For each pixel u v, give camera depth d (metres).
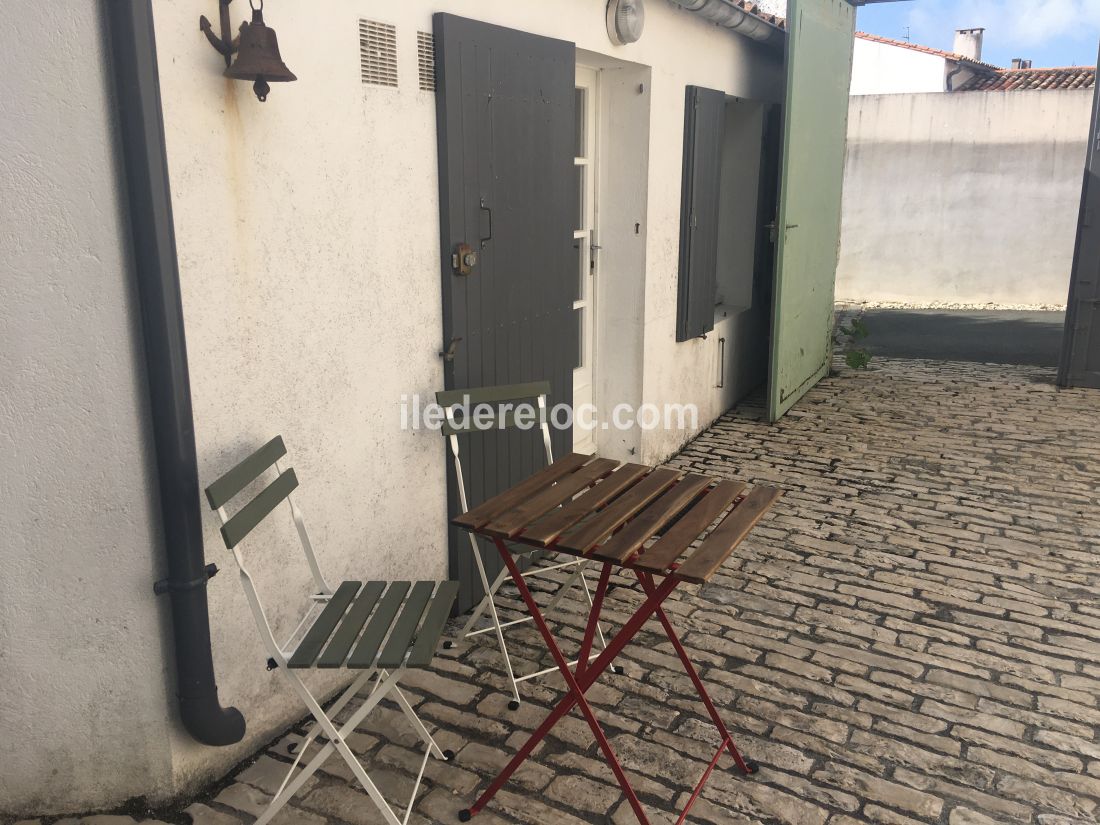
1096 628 4.13
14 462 2.57
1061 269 13.93
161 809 2.93
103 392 2.60
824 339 8.95
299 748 3.21
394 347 3.61
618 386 6.02
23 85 2.37
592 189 5.69
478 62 3.81
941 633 4.08
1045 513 5.50
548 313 4.61
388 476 3.68
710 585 4.52
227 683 3.01
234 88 2.75
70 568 2.69
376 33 3.30
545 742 3.29
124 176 2.50
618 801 2.98
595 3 4.79
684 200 6.22
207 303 2.75
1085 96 13.16
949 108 13.88
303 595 3.30
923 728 3.38
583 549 2.70
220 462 2.87
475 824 2.86
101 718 2.83
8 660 2.71
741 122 7.91
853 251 14.90
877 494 5.81
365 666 2.56
